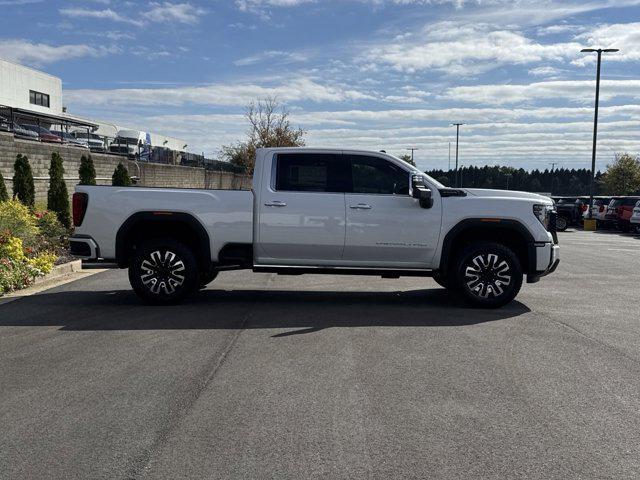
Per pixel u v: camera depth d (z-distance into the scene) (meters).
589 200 34.78
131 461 3.73
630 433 4.20
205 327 7.24
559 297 9.70
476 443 4.00
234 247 8.54
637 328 7.37
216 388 5.04
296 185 8.55
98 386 5.08
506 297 8.45
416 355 6.05
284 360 5.85
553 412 4.57
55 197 17.31
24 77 43.72
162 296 8.51
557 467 3.68
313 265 8.62
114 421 4.34
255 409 4.57
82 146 26.41
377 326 7.34
